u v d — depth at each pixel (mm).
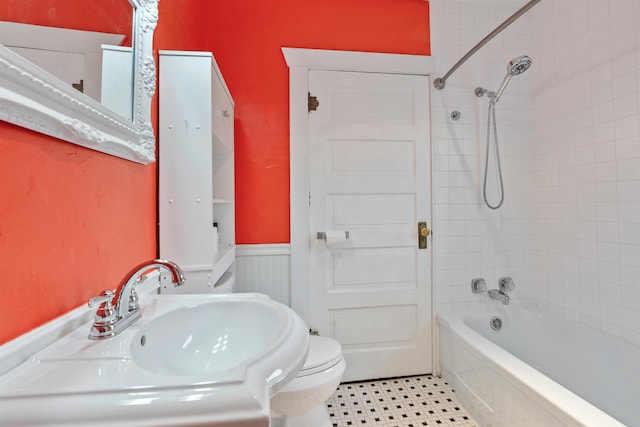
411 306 1807
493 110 1752
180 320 777
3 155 479
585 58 1557
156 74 1063
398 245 1790
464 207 1836
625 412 1329
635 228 1361
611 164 1449
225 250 1443
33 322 535
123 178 851
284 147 1684
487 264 1856
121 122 776
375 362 1767
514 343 1771
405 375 1789
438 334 1812
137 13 886
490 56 1849
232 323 809
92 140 654
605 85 1466
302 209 1688
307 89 1690
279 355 504
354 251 1756
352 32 1737
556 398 1013
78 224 659
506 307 1870
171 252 1081
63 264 613
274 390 459
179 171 1088
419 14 1794
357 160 1749
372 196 1766
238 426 385
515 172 1880
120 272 833
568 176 1665
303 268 1690
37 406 377
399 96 1779
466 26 1830
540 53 1817
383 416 1437
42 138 556
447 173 1818
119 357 505
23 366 471
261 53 1662
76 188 652
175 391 400
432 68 1788
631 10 1352
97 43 710
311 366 1129
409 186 1791
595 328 1535
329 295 1735
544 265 1828
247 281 1663
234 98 1644
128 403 382
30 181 530
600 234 1507
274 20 1674
